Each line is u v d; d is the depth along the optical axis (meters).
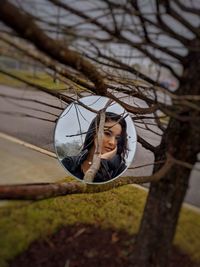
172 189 2.11
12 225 3.04
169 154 1.99
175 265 2.31
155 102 2.04
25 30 1.32
